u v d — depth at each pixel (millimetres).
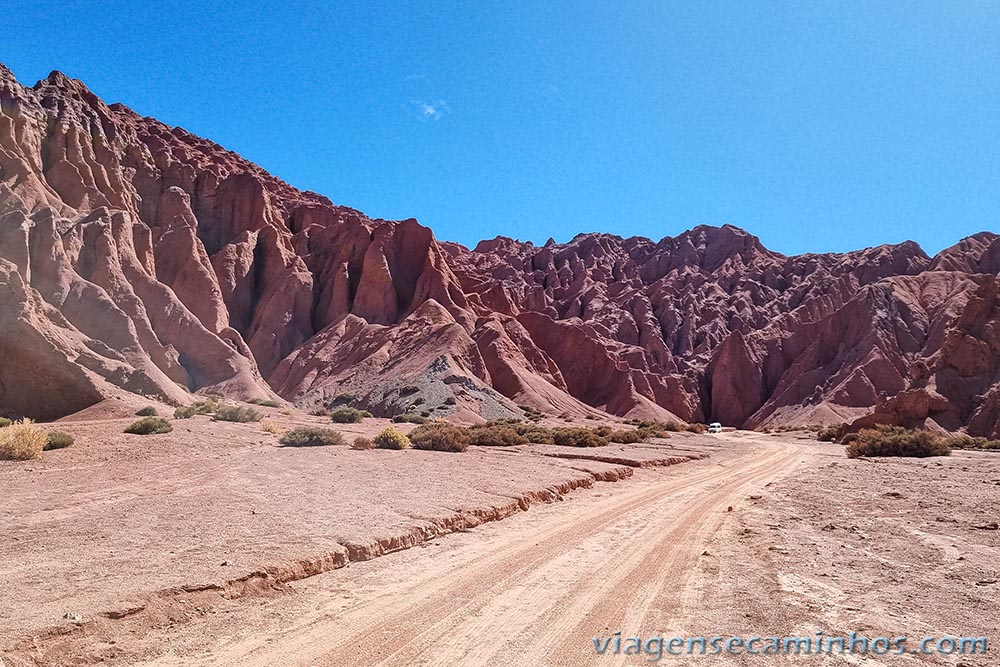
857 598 8750
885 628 7543
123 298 62406
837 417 98562
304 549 9734
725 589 9125
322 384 77438
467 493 15977
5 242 57031
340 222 106438
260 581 8430
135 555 9008
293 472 18031
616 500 18125
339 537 10633
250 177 102562
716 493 20547
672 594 8812
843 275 154750
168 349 63625
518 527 13531
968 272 149625
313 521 11719
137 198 90000
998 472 25688
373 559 10273
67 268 59000
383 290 93562
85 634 6414
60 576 7969
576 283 178875
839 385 106625
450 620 7555
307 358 82625
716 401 129750
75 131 84688
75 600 7113
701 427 77938
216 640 6750
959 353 66000
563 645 6828
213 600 7723
